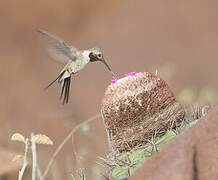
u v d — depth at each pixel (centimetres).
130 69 2092
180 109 588
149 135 575
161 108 582
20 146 1007
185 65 2097
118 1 2284
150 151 550
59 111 1764
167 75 1510
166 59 2123
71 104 1856
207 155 461
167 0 2269
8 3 2236
